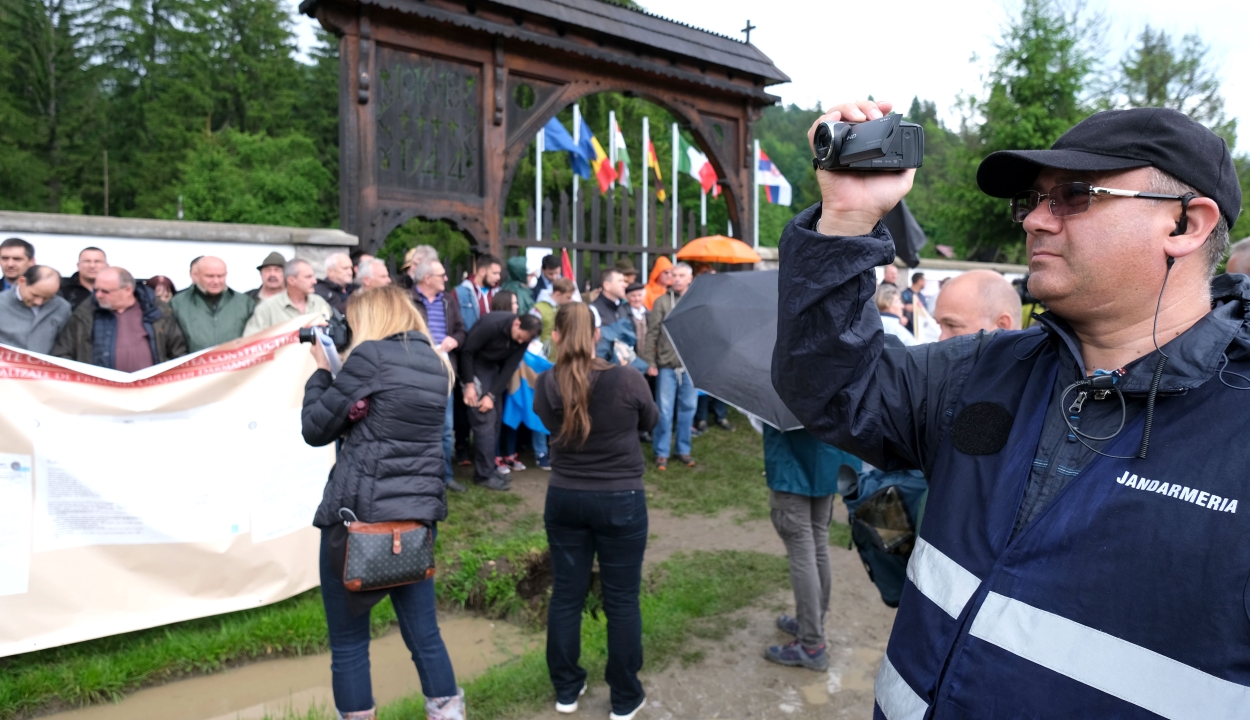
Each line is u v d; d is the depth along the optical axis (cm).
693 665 372
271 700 338
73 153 3161
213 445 375
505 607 437
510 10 729
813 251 127
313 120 3594
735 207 977
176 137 3244
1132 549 97
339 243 634
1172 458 99
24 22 3089
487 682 343
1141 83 2178
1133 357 112
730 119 963
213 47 3500
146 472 359
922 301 1218
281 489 395
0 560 326
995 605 107
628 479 312
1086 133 111
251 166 3141
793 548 367
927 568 120
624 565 313
